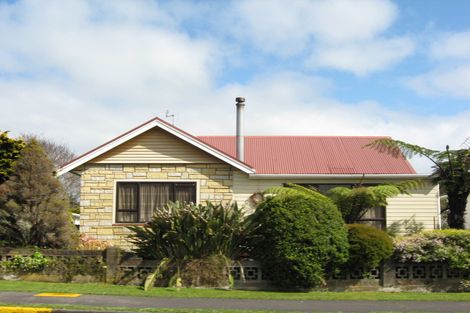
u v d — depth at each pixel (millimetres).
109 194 19297
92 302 11438
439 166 19641
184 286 13945
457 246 14602
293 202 13922
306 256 13477
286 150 22891
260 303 11852
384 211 20031
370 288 14250
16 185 15633
